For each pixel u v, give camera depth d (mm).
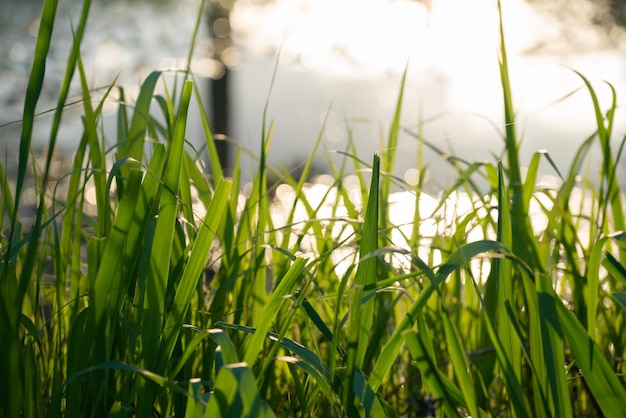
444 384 869
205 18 7953
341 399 882
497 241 889
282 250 990
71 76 824
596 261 925
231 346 791
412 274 875
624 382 1062
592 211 1168
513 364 904
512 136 1136
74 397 875
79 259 1058
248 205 1135
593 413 1080
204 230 882
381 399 876
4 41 7707
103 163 1024
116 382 954
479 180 1751
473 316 1174
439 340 1155
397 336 869
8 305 798
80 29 823
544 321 868
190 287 882
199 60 8070
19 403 791
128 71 7754
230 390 749
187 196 1059
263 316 853
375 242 876
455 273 1198
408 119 2092
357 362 870
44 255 1038
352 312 797
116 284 879
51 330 1048
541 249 1229
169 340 877
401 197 1275
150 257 869
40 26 807
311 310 935
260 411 723
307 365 847
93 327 856
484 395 1048
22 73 7672
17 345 792
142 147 1063
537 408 895
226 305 1094
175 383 805
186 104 894
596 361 860
